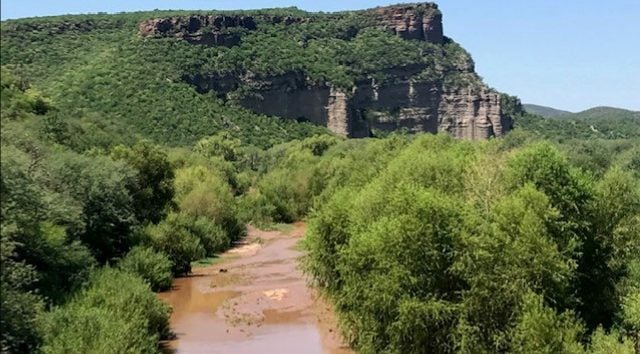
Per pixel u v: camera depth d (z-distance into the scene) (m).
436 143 71.88
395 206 31.97
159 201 66.19
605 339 30.19
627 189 36.66
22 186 23.70
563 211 34.44
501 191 35.62
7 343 22.25
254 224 89.94
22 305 23.11
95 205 49.97
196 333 41.12
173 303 48.84
